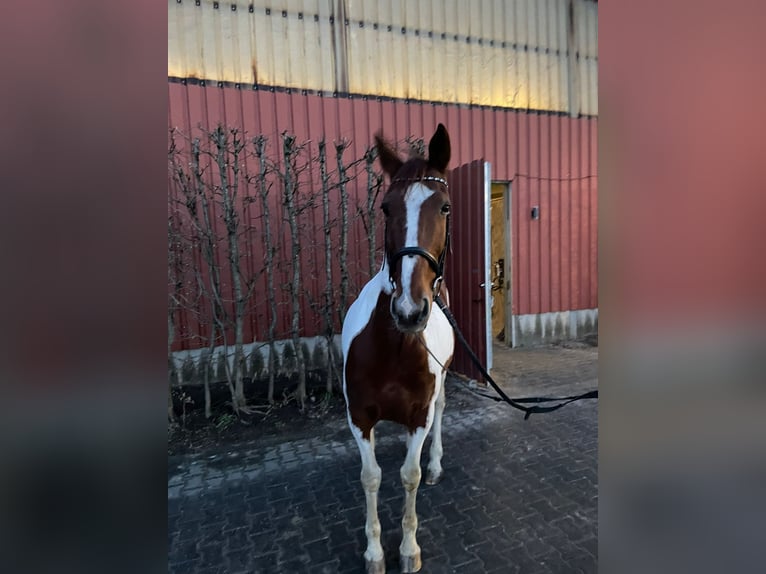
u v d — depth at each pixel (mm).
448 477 3072
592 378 5188
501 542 2395
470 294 5000
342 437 3758
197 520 2662
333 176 5180
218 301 4238
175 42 4711
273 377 4613
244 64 4953
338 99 5332
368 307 2137
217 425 4012
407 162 1896
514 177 6520
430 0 5809
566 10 6711
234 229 4238
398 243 1724
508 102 6418
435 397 2184
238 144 4629
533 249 6754
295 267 4441
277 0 5055
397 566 2238
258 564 2289
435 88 5918
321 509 2754
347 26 5379
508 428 3855
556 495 2830
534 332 6844
